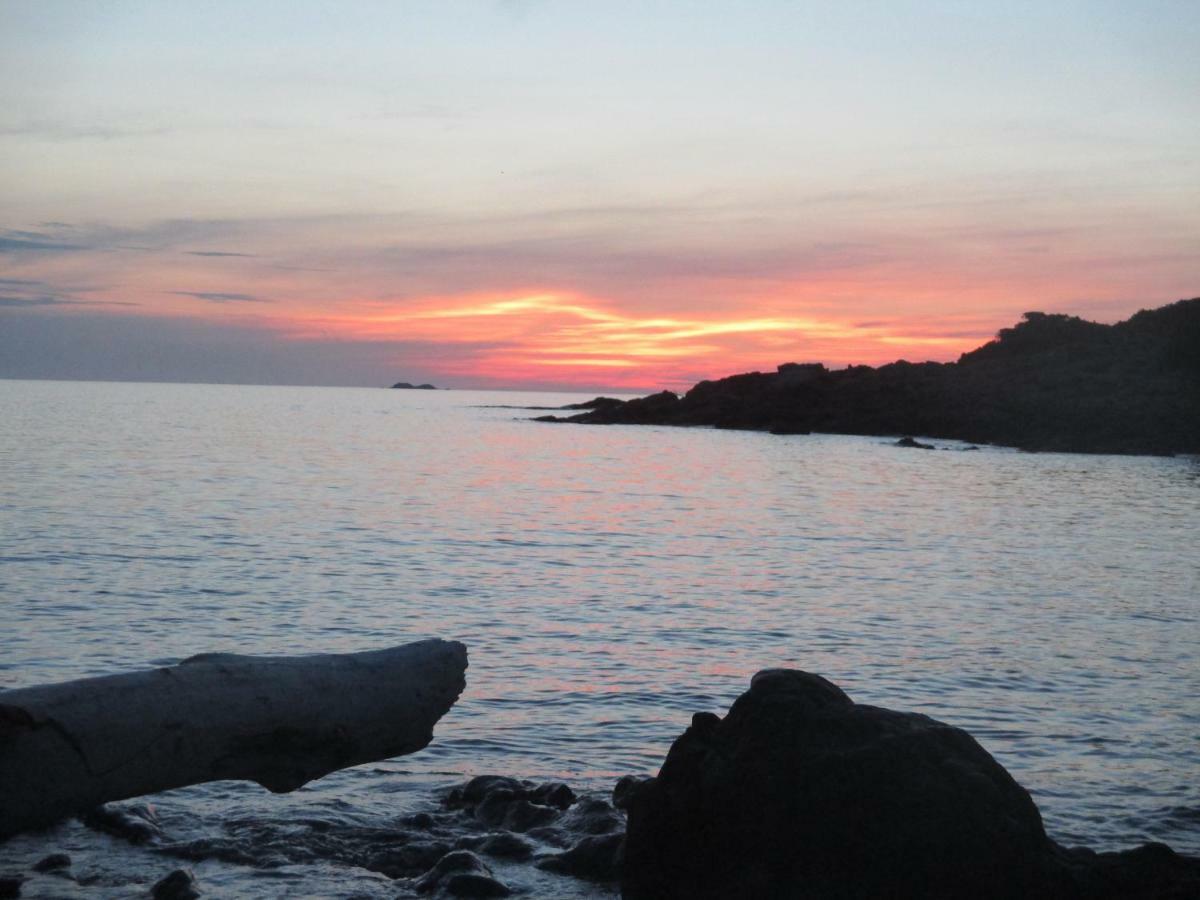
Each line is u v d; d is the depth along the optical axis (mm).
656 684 12477
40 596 16750
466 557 23328
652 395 114000
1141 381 81250
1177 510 36531
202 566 20500
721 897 5637
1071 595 19516
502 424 112125
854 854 5484
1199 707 11750
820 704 5953
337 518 30000
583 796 8242
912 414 86125
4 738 5195
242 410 146500
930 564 23594
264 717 5922
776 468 55656
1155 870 5695
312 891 6457
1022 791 5852
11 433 72062
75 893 6332
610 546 26000
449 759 9594
